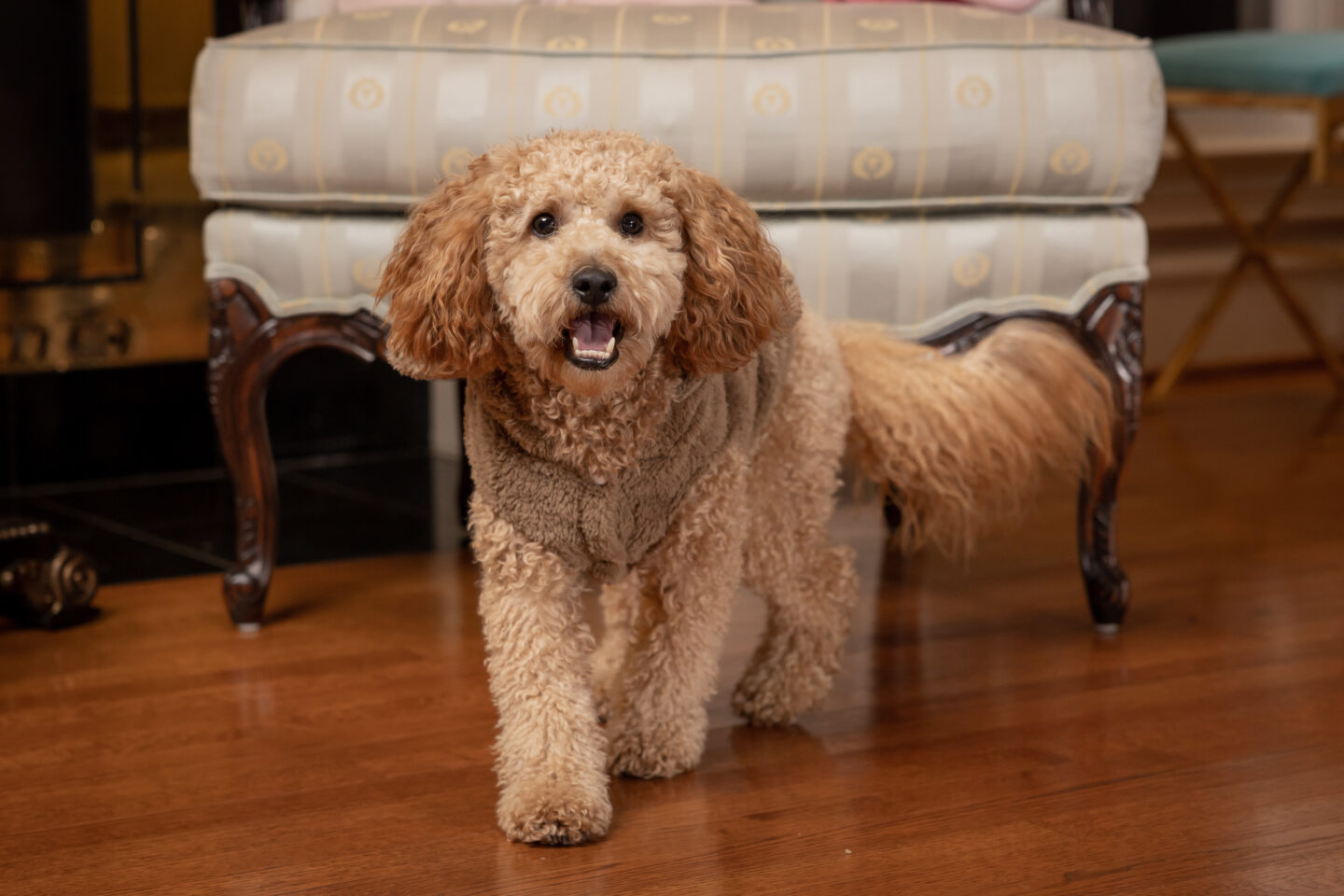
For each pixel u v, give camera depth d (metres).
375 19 2.12
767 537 1.77
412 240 1.53
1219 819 1.56
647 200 1.47
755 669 1.87
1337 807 1.59
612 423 1.50
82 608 2.26
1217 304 3.99
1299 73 3.45
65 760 1.74
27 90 2.85
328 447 3.46
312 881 1.43
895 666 2.08
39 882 1.44
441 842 1.52
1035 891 1.40
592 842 1.51
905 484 1.92
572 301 1.40
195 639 2.20
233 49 2.12
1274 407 3.96
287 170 2.09
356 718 1.88
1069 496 3.07
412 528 2.87
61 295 3.04
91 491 3.16
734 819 1.57
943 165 2.06
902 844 1.51
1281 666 2.06
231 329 2.18
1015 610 2.34
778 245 2.09
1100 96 2.08
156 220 3.10
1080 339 2.15
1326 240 4.58
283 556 2.66
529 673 1.54
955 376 1.92
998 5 2.41
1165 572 2.54
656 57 2.05
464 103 2.05
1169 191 4.21
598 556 1.54
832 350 1.82
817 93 2.04
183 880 1.44
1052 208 2.15
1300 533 2.78
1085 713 1.89
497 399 1.54
